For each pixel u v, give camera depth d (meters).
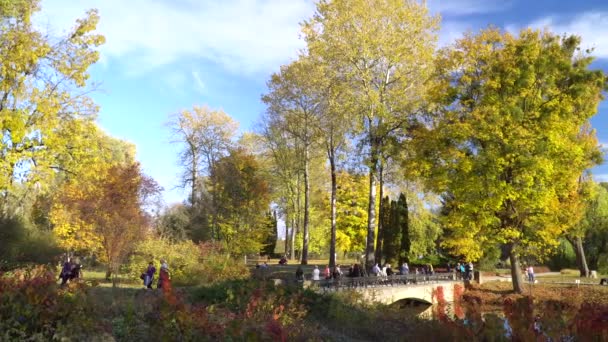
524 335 8.03
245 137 56.91
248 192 40.47
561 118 28.50
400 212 44.81
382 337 14.75
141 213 31.05
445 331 9.25
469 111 30.31
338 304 17.17
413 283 31.86
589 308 8.96
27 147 19.23
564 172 28.88
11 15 18.83
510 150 27.30
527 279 41.47
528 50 28.78
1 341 7.87
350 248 60.19
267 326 9.64
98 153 22.19
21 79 18.47
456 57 30.58
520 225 31.09
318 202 63.84
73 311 8.94
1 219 24.59
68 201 30.08
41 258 27.39
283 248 85.31
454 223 30.38
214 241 34.72
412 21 32.38
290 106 40.31
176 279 25.80
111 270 26.14
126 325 10.18
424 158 30.81
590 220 49.66
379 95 32.59
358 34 32.03
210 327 9.51
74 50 20.12
